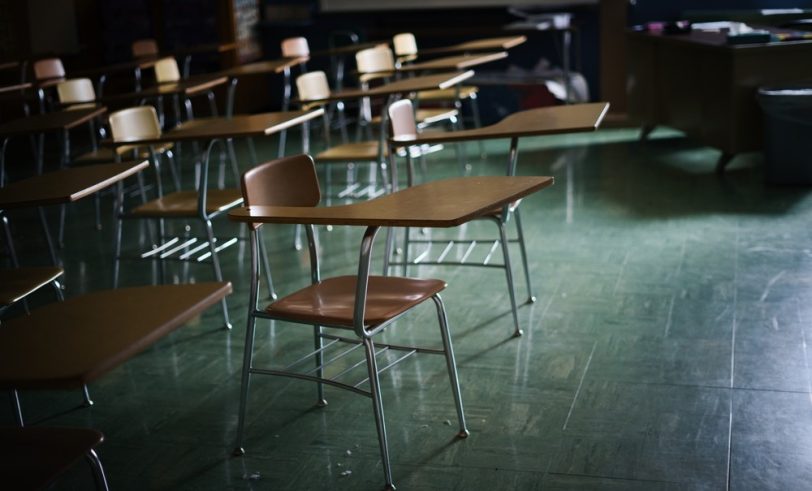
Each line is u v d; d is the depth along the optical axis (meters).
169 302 1.85
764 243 4.34
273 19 9.52
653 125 6.79
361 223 2.24
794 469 2.44
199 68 9.73
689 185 5.56
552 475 2.48
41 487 1.61
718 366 3.09
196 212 3.81
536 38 8.55
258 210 2.46
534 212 5.21
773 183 5.39
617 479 2.44
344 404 3.01
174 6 9.70
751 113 5.57
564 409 2.86
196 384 3.26
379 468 2.59
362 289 2.33
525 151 6.92
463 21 8.77
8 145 8.84
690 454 2.54
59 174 3.26
